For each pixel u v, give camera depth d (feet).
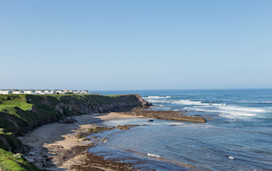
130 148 110.93
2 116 123.34
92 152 102.17
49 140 122.52
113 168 81.71
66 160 88.84
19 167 57.67
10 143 90.27
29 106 171.32
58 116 209.05
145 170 80.69
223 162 90.38
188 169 82.69
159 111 301.43
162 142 124.16
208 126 182.50
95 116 247.70
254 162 90.27
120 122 205.67
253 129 165.78
